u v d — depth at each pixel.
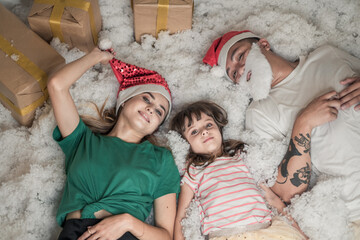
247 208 1.71
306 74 1.92
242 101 2.02
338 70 1.84
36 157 1.85
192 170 1.85
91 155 1.71
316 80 1.88
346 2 2.24
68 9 1.99
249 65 1.92
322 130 1.77
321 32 2.14
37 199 1.75
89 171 1.68
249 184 1.77
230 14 2.32
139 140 1.87
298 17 2.18
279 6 2.30
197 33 2.22
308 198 1.74
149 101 1.83
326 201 1.72
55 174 1.80
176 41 2.18
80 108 1.96
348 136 1.72
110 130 1.92
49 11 2.00
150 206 1.76
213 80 2.07
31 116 1.96
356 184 1.71
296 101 1.88
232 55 2.01
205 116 1.88
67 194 1.68
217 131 1.86
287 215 1.76
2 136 1.91
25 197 1.75
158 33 2.19
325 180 1.74
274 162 1.83
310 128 1.75
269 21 2.22
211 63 2.09
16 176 1.81
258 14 2.28
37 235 1.71
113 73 2.07
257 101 1.95
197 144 1.84
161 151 1.82
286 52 2.08
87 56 1.75
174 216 1.75
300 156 1.75
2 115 2.00
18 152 1.89
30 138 1.89
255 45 1.96
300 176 1.75
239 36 2.03
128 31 2.25
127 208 1.65
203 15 2.34
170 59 2.15
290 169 1.76
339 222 1.69
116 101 2.02
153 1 2.06
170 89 2.09
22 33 1.95
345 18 2.23
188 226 1.77
